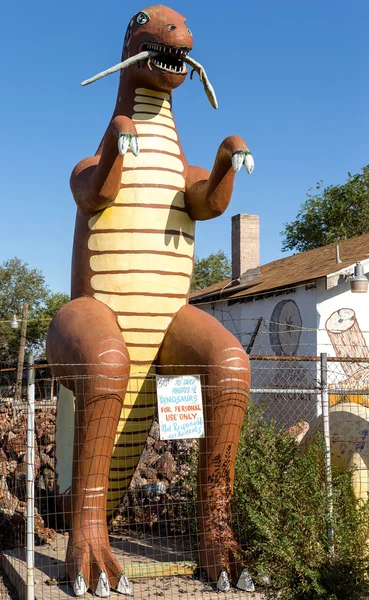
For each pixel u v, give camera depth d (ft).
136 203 16.71
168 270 16.93
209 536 16.03
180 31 17.02
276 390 19.51
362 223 99.19
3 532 20.27
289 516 16.05
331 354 41.75
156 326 16.88
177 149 17.80
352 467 18.52
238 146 15.57
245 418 19.44
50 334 16.44
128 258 16.62
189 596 15.03
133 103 17.71
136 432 17.29
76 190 16.92
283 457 17.66
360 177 101.09
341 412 19.58
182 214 17.35
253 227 58.65
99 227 16.83
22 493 22.59
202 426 15.78
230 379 15.74
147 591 15.31
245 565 15.84
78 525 15.40
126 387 15.62
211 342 16.01
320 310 42.11
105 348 15.26
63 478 18.39
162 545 19.06
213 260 134.62
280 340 46.52
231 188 16.75
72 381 15.72
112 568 15.23
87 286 17.03
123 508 21.70
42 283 128.36
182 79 17.56
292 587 15.57
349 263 41.55
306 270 48.24
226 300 53.31
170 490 22.12
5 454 24.29
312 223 103.91
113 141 15.40
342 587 15.39
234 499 17.29
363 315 42.47
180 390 15.69
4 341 118.11
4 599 15.93
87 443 15.24
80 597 14.83
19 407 27.68
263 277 54.70
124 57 18.30
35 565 17.13
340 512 17.03
